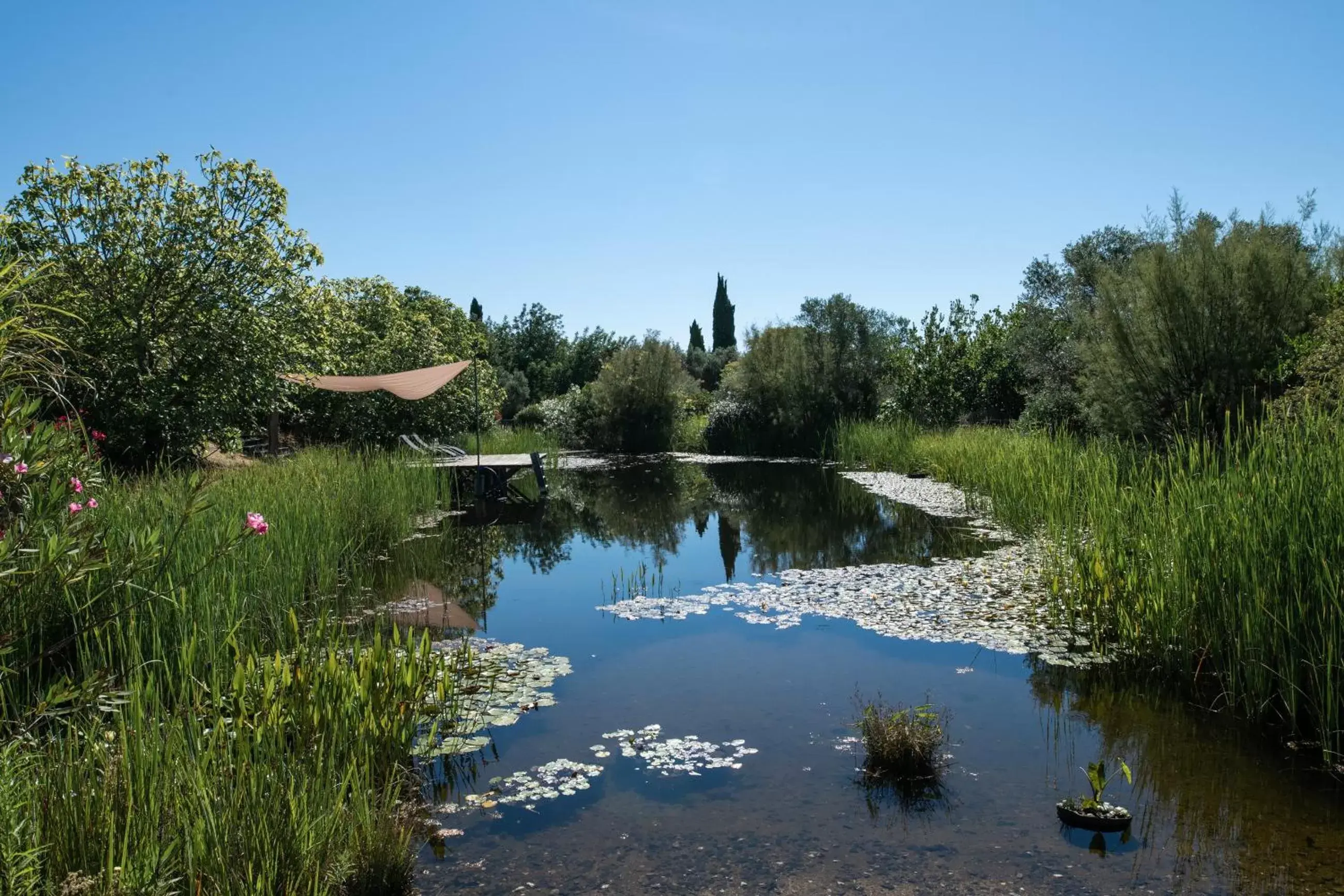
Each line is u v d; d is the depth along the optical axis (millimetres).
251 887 2768
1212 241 10367
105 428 10648
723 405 27266
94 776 3070
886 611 7219
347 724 4012
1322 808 3783
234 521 5387
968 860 3428
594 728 4883
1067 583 7230
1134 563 6133
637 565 9695
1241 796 3904
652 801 3996
